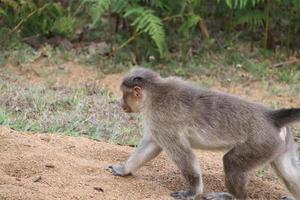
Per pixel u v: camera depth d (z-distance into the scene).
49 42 16.22
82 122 12.31
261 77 15.48
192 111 9.25
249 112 9.21
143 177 10.00
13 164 9.58
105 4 14.84
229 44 16.39
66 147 10.61
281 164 9.43
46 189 8.78
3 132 10.54
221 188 9.98
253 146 9.06
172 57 15.95
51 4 15.91
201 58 15.91
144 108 9.42
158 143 9.42
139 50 15.89
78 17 16.48
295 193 9.52
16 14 15.85
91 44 16.20
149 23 14.94
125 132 12.19
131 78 9.45
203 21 16.12
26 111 12.58
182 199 9.17
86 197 8.70
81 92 13.98
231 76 15.42
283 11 16.36
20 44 15.75
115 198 8.86
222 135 9.21
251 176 10.52
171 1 15.68
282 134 9.19
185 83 9.55
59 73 14.98
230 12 16.36
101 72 15.22
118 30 16.42
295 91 14.89
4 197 8.38
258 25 16.72
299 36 16.72
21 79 14.49
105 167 9.99
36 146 10.25
